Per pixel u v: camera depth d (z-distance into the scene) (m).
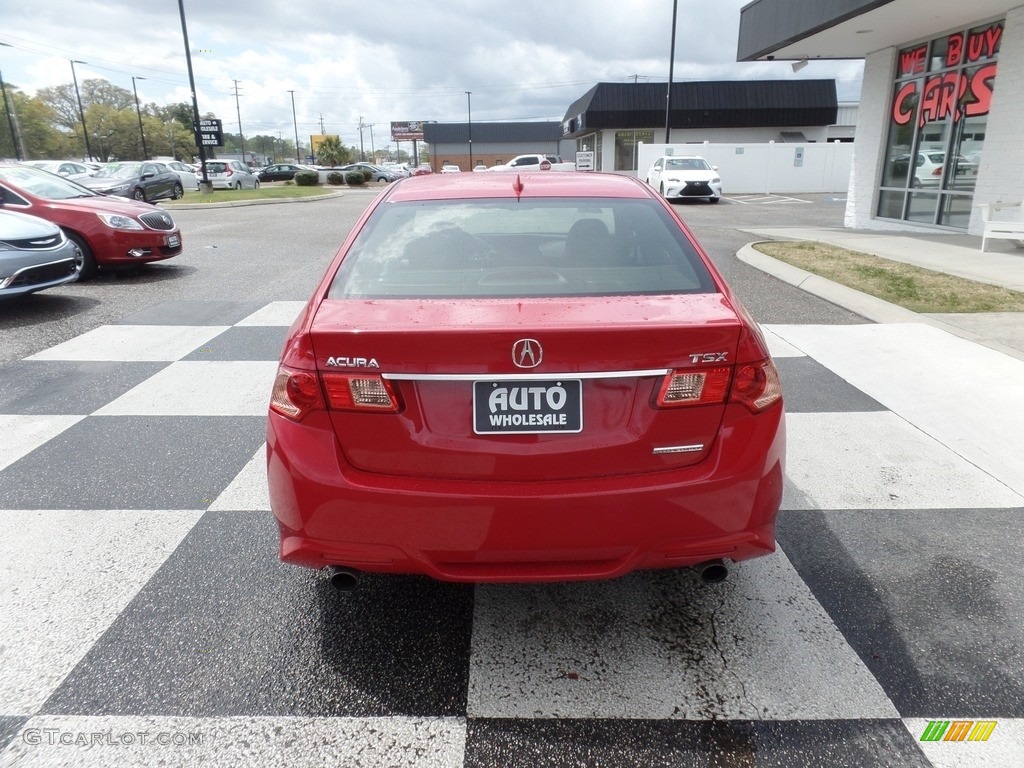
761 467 2.25
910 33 13.01
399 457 2.20
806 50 14.84
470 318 2.21
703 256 2.71
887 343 6.05
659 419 2.19
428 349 2.12
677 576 2.99
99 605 2.78
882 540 3.22
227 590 2.88
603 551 2.23
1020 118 11.09
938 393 4.91
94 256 9.17
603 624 2.69
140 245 9.29
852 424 4.48
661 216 2.97
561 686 2.37
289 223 16.80
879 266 9.24
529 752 2.11
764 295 8.08
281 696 2.32
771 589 2.89
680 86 36.62
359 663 2.48
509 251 2.70
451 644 2.58
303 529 2.26
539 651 2.54
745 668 2.44
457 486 2.18
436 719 2.23
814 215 19.94
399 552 2.23
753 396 2.24
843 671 2.42
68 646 2.54
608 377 2.14
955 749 2.10
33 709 2.26
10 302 7.85
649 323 2.15
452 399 2.16
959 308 7.00
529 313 2.24
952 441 4.21
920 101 13.62
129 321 7.02
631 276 2.56
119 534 3.28
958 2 10.71
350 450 2.22
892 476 3.81
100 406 4.82
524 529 2.18
